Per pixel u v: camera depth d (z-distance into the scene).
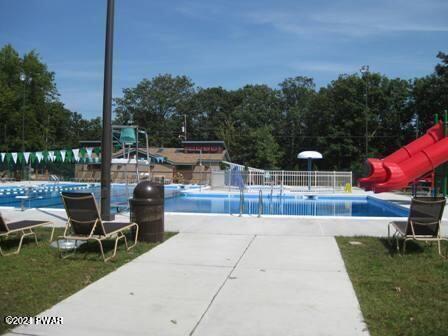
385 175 18.88
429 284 6.20
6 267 6.95
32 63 64.12
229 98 85.25
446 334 4.44
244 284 6.22
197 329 4.60
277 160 64.56
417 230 8.41
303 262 7.53
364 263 7.46
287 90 73.81
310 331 4.55
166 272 6.82
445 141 19.41
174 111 83.12
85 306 5.25
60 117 70.88
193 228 10.98
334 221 12.30
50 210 14.36
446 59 52.88
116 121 81.06
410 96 59.50
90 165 45.59
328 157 60.31
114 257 7.68
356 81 58.66
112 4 11.87
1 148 57.69
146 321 4.80
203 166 48.97
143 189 9.11
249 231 10.62
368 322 4.79
